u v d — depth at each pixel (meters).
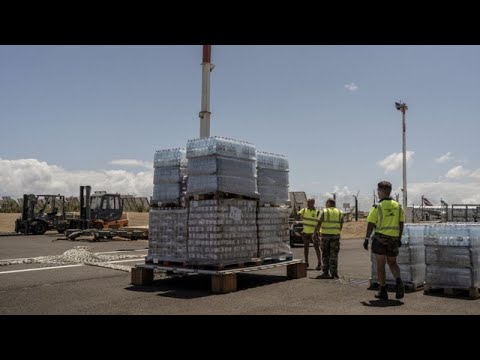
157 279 10.38
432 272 8.42
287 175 10.88
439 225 8.58
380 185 8.09
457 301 7.78
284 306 7.32
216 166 8.89
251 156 9.70
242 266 9.27
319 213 12.86
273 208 10.31
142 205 56.25
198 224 9.12
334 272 10.64
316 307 7.24
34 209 32.72
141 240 26.09
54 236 29.28
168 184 9.80
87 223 29.25
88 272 11.48
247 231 9.53
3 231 38.00
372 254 9.27
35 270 11.84
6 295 8.31
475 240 8.16
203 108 14.76
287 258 10.63
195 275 10.98
